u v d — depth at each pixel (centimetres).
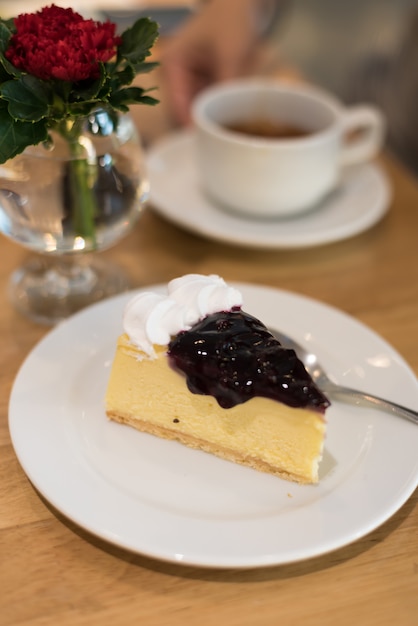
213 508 38
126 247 57
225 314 42
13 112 40
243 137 58
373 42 112
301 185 56
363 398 43
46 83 42
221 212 59
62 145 44
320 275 55
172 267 55
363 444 41
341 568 37
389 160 68
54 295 51
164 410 41
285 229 57
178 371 41
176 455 41
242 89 62
